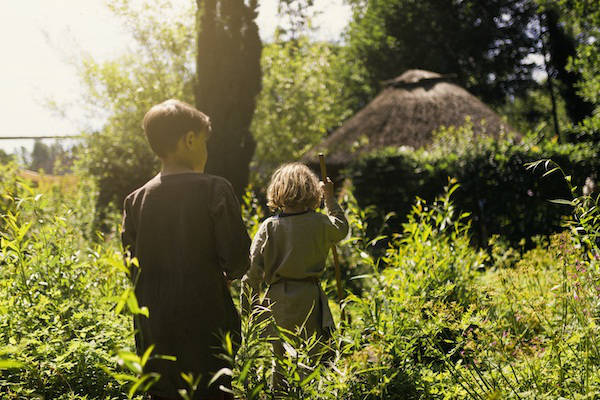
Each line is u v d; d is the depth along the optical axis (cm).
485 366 294
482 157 982
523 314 329
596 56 1381
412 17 2916
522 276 389
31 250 360
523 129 3161
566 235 335
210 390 227
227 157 953
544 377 265
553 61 2269
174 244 230
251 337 271
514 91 3014
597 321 295
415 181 1028
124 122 1539
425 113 1565
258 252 325
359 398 268
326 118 1730
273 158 1627
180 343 225
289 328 315
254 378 265
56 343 301
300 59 1650
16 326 307
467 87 2961
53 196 952
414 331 310
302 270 322
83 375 289
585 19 1469
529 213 955
